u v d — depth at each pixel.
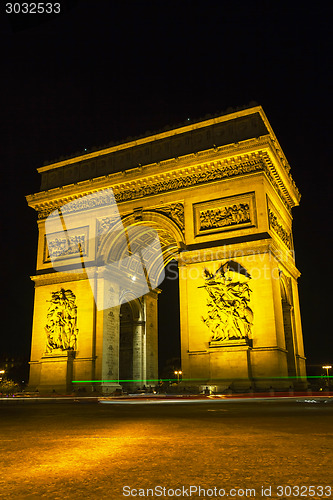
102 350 69.56
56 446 17.61
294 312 73.94
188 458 14.62
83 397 63.03
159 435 20.17
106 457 15.07
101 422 26.91
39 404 51.59
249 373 56.69
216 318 60.19
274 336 57.03
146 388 77.12
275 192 70.88
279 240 68.38
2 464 14.16
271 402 45.00
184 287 64.62
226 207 65.44
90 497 10.30
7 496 10.48
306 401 46.34
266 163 66.06
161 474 12.47
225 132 69.44
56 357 70.00
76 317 72.62
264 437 18.83
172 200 70.12
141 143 76.44
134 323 90.50
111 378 71.31
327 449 15.82
